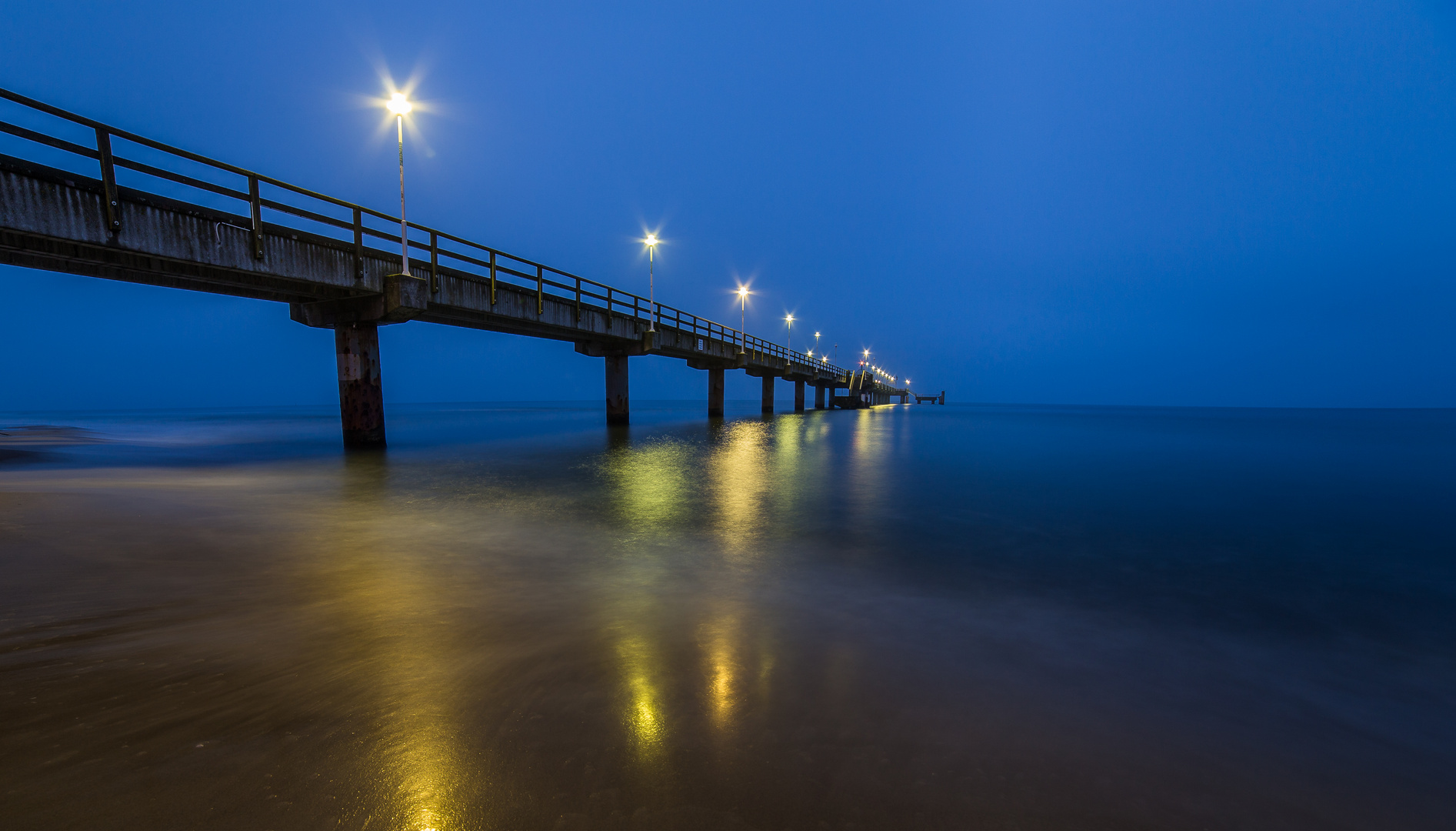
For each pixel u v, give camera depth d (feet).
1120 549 26.58
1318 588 21.22
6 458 54.13
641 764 9.04
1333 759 10.14
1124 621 17.25
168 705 10.30
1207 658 14.64
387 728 9.85
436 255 57.67
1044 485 46.68
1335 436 120.57
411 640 13.82
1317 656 14.97
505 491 39.34
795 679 12.31
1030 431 127.54
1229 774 9.52
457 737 9.62
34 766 8.40
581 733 9.90
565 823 7.70
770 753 9.48
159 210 35.70
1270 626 17.17
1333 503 39.47
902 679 12.50
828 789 8.57
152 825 7.40
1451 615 18.42
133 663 11.82
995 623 16.61
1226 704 12.10
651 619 15.89
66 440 79.00
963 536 28.84
